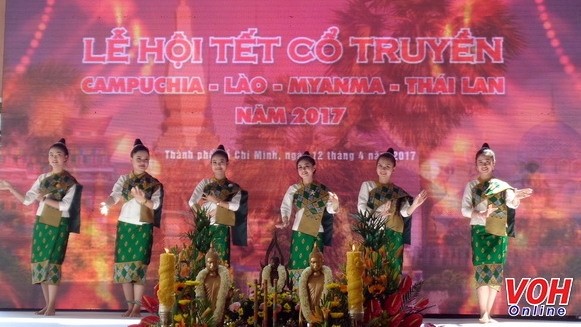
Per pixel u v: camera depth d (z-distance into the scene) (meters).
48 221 7.38
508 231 7.24
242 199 7.53
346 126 7.57
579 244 7.41
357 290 3.58
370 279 3.81
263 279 4.18
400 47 7.60
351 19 7.62
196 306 3.64
